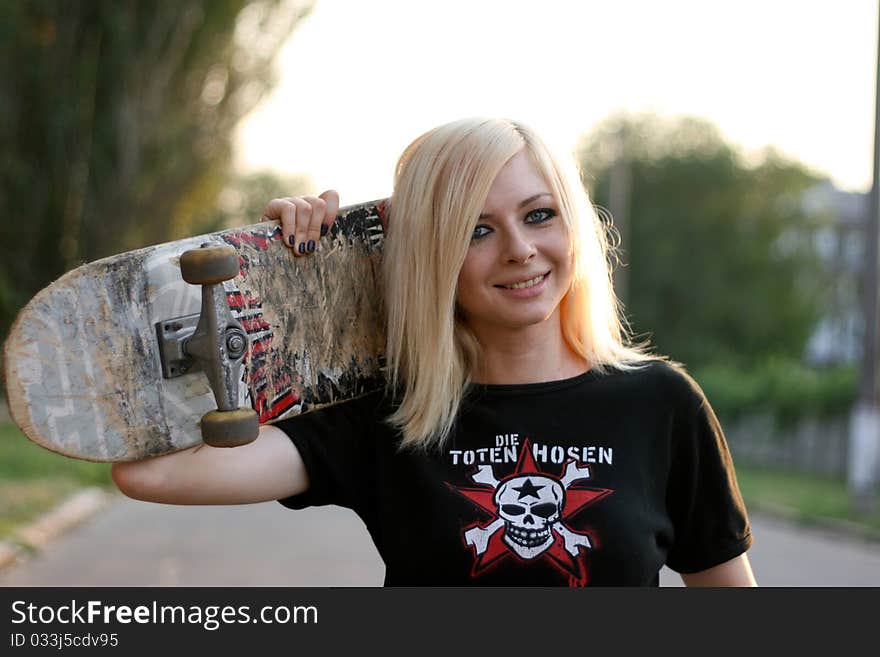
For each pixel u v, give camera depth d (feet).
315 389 7.87
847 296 156.35
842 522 45.98
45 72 62.95
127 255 6.98
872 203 46.88
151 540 32.30
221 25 67.26
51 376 6.73
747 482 67.92
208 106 70.28
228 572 26.89
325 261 8.07
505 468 7.48
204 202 73.77
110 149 65.67
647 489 7.55
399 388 8.00
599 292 8.00
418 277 7.66
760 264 132.98
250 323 7.53
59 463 45.01
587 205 7.93
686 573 8.13
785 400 80.28
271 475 7.39
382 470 7.64
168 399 7.06
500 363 7.85
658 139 141.79
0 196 63.26
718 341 133.18
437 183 7.64
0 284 27.50
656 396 7.77
